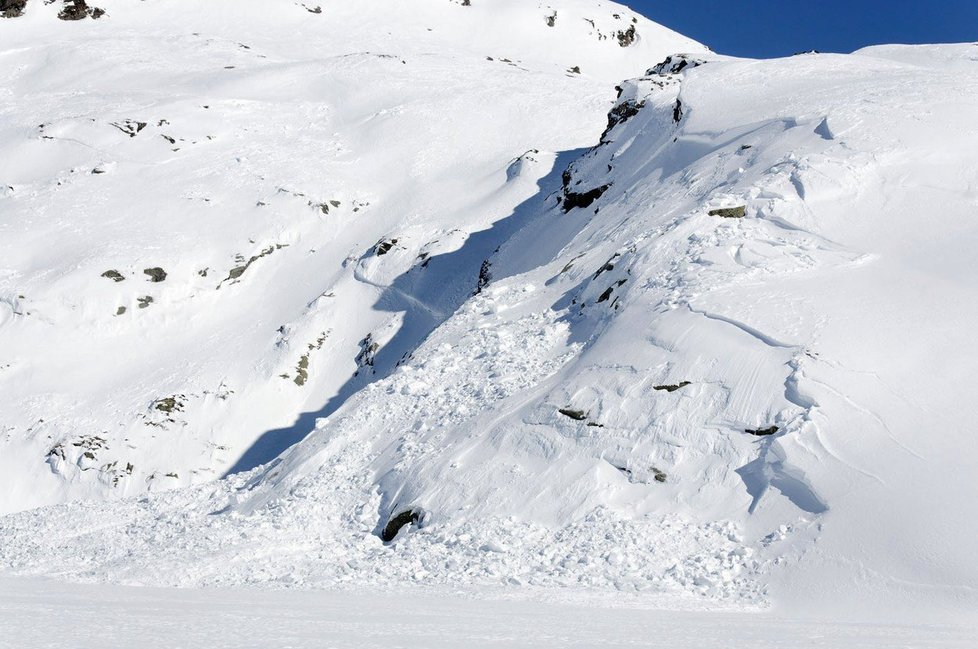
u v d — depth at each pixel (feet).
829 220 77.25
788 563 47.47
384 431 78.84
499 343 85.20
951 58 145.69
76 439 129.08
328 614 30.50
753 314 65.62
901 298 64.18
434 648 21.15
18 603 29.76
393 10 385.29
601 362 68.95
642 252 81.35
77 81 253.44
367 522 65.62
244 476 94.32
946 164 80.64
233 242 171.32
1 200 182.09
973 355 57.41
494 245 157.48
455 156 199.93
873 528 47.01
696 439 58.80
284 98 239.91
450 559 53.93
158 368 146.92
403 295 152.66
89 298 153.07
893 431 53.01
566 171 151.23
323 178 190.60
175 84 250.78
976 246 69.56
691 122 115.75
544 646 22.53
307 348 147.43
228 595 41.22
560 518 57.21
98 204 178.81
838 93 100.53
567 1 435.53
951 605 40.75
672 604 43.37
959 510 46.03
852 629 31.83
